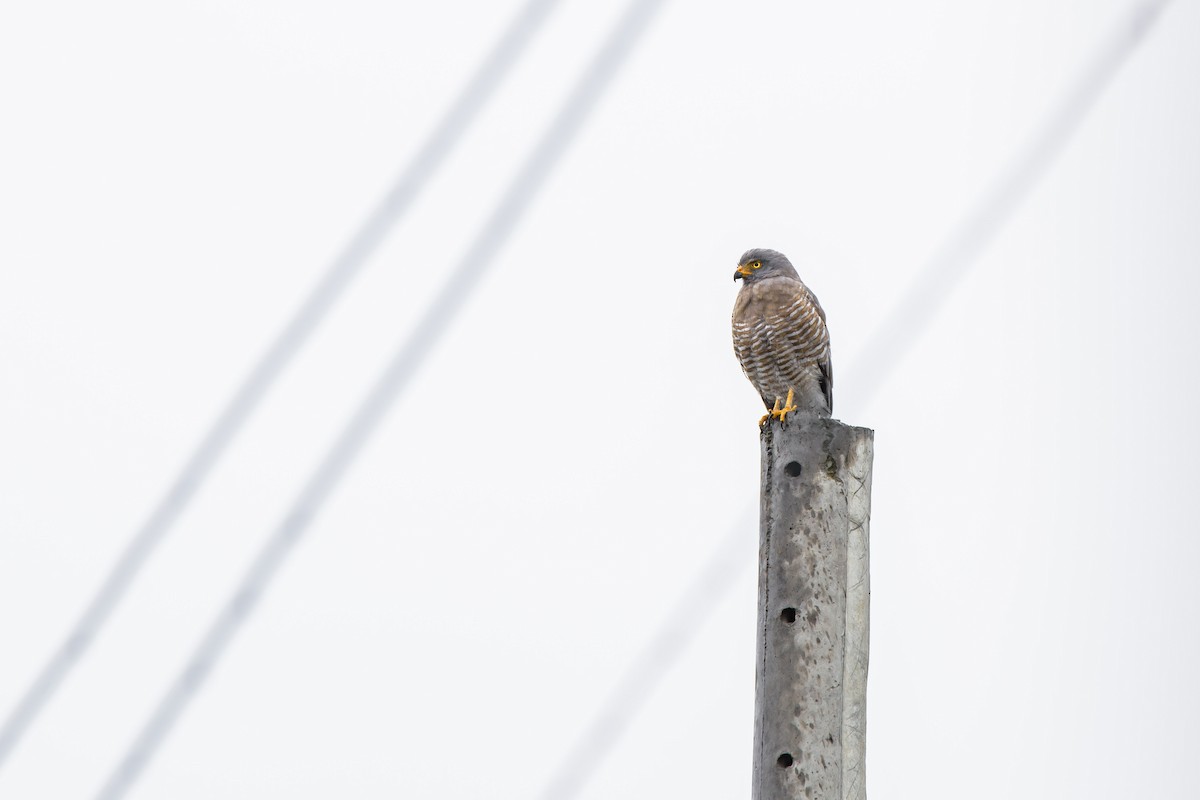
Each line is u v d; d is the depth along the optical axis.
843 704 9.83
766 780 9.72
